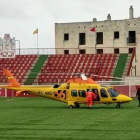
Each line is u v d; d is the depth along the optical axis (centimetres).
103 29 8594
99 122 3120
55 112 3978
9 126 2922
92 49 8675
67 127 2847
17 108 4547
